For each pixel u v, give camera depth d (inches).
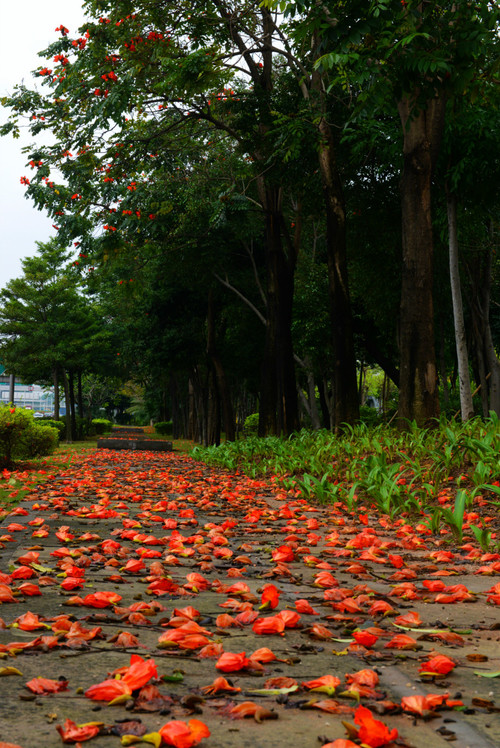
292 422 631.8
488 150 444.5
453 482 275.1
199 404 1402.6
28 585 124.2
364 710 62.3
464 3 326.6
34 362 1395.2
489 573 158.1
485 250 639.8
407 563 169.2
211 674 82.7
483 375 692.1
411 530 213.9
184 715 68.6
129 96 524.4
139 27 542.3
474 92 357.7
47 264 1359.5
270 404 658.8
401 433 372.2
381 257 637.3
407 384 401.1
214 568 157.5
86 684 77.7
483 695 78.0
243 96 610.2
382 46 306.8
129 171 613.9
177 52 556.1
